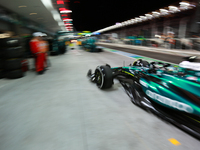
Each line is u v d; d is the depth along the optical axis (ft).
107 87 10.07
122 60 24.62
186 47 42.19
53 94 9.73
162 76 7.14
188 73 6.52
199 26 40.50
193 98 5.12
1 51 13.38
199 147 4.81
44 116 6.93
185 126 5.42
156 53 36.94
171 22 53.47
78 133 5.62
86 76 14.29
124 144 4.98
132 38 79.66
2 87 11.48
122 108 7.61
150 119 6.51
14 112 7.39
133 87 8.95
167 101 5.90
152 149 4.74
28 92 10.22
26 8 25.72
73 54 36.17
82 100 8.69
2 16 22.94
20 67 14.12
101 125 6.11
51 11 32.96
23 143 5.14
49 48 34.09
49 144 5.05
